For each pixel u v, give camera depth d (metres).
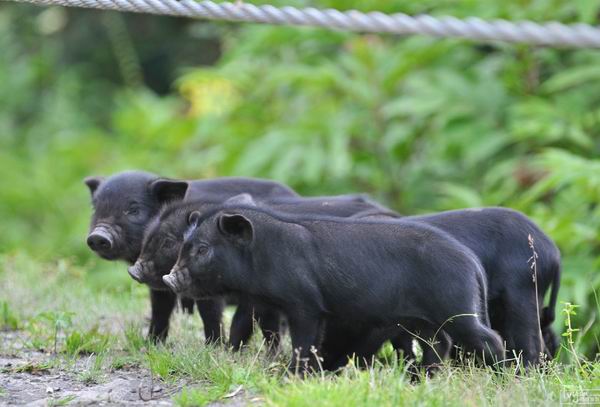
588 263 29.97
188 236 19.95
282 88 43.78
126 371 20.42
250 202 21.09
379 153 40.31
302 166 39.22
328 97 41.66
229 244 19.70
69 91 64.56
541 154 35.41
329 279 19.36
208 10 17.14
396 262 19.27
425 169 39.56
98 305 27.06
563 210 32.81
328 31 41.44
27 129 64.31
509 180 35.16
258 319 21.47
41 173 53.12
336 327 20.20
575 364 19.53
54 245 44.84
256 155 38.84
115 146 53.66
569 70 38.06
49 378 19.94
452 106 38.84
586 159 36.16
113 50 68.88
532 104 36.22
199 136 43.62
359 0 35.34
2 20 68.94
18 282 29.27
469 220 21.05
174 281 19.75
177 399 17.59
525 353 20.61
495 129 38.16
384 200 39.69
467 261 19.11
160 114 48.75
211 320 22.42
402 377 17.20
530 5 37.09
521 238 20.92
